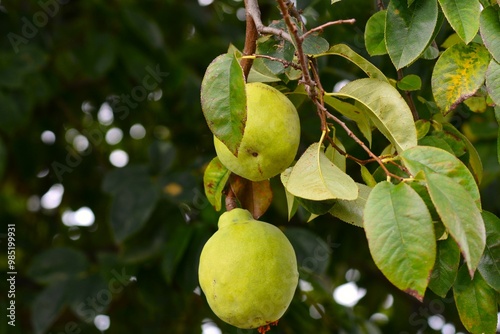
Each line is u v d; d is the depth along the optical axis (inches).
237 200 41.9
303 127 54.8
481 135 57.0
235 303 37.1
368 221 33.4
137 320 68.6
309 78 37.0
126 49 66.4
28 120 64.9
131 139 75.0
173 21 72.1
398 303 72.3
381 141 52.7
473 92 38.4
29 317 70.8
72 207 75.5
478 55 38.6
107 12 68.6
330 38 50.8
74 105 73.0
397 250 33.1
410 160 34.9
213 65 36.2
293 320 57.2
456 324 68.1
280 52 39.0
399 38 38.5
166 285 60.5
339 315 58.2
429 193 33.1
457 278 39.6
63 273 61.4
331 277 67.4
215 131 35.9
